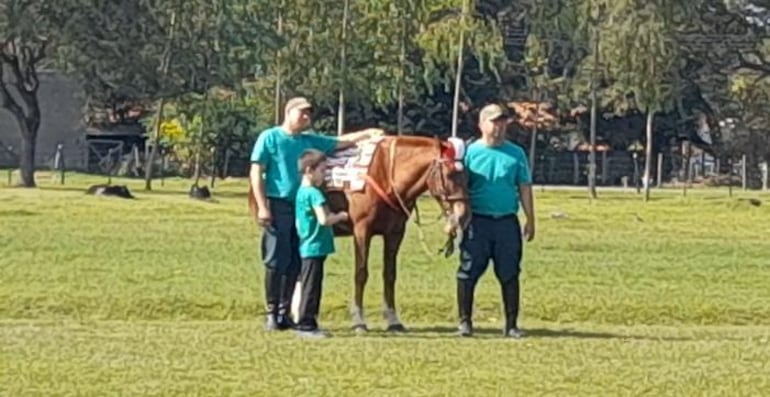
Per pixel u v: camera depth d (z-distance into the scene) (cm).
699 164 8825
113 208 4403
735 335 1923
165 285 2380
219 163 7138
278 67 6706
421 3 6788
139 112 8238
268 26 6431
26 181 5906
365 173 1881
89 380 1418
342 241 3122
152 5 6097
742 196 6831
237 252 3031
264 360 1562
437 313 2145
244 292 2302
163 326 1925
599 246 3484
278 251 1836
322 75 6794
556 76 8350
